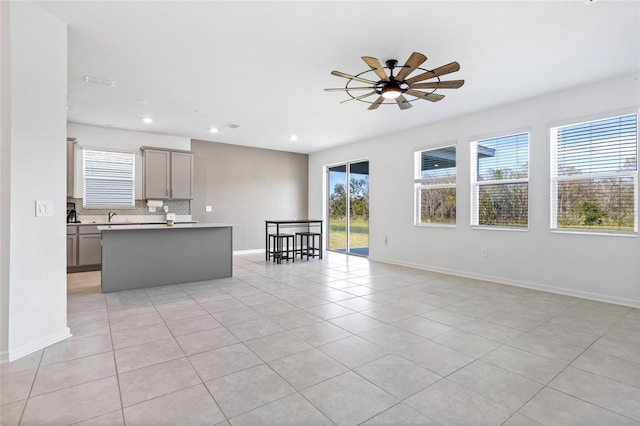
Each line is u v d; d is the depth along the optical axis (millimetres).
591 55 3301
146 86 4148
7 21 2346
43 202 2586
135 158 6480
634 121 3785
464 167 5363
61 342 2688
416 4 2502
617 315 3412
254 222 8180
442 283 4867
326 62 3477
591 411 1805
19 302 2420
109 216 6211
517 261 4730
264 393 1969
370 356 2463
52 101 2650
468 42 3059
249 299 3986
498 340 2762
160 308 3619
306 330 2977
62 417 1734
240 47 3166
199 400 1895
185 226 4738
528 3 2486
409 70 2805
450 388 2031
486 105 4832
